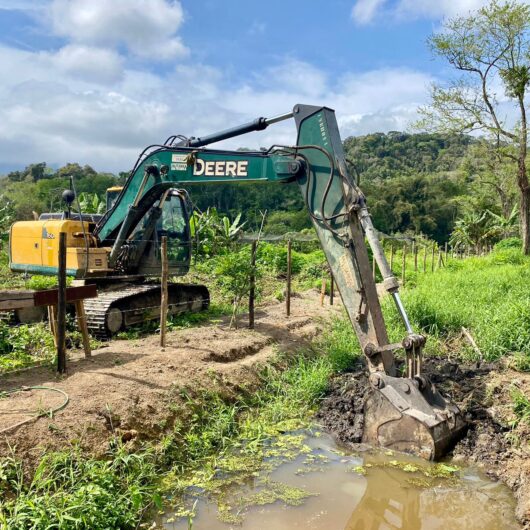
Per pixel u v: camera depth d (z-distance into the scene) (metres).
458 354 9.04
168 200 11.27
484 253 39.69
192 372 7.25
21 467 4.64
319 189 7.11
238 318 11.40
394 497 5.37
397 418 6.24
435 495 5.41
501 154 29.31
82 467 4.92
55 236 9.85
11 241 10.74
